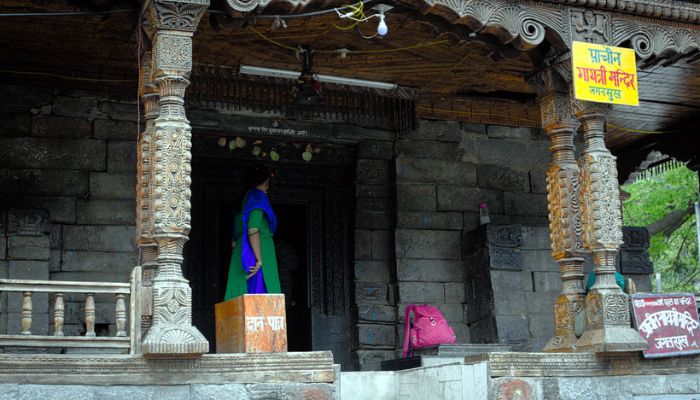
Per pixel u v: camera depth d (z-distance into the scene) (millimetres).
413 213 11422
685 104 12008
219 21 7398
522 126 12188
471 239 11414
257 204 8383
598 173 8047
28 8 8438
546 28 8211
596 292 7898
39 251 9555
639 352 7867
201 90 10281
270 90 10602
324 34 9430
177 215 6730
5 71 9961
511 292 11031
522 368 7418
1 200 9797
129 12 7711
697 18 8680
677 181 20062
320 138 11102
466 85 11219
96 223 10094
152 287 6699
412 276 11258
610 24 8422
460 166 11773
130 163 10320
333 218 11516
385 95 11078
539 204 12109
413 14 8062
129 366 6449
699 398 8008
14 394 6145
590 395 7625
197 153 10898
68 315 9734
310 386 6828
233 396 6637
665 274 21719
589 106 8211
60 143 10117
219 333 7371
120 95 10391
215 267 11078
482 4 7980
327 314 11281
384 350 11102
